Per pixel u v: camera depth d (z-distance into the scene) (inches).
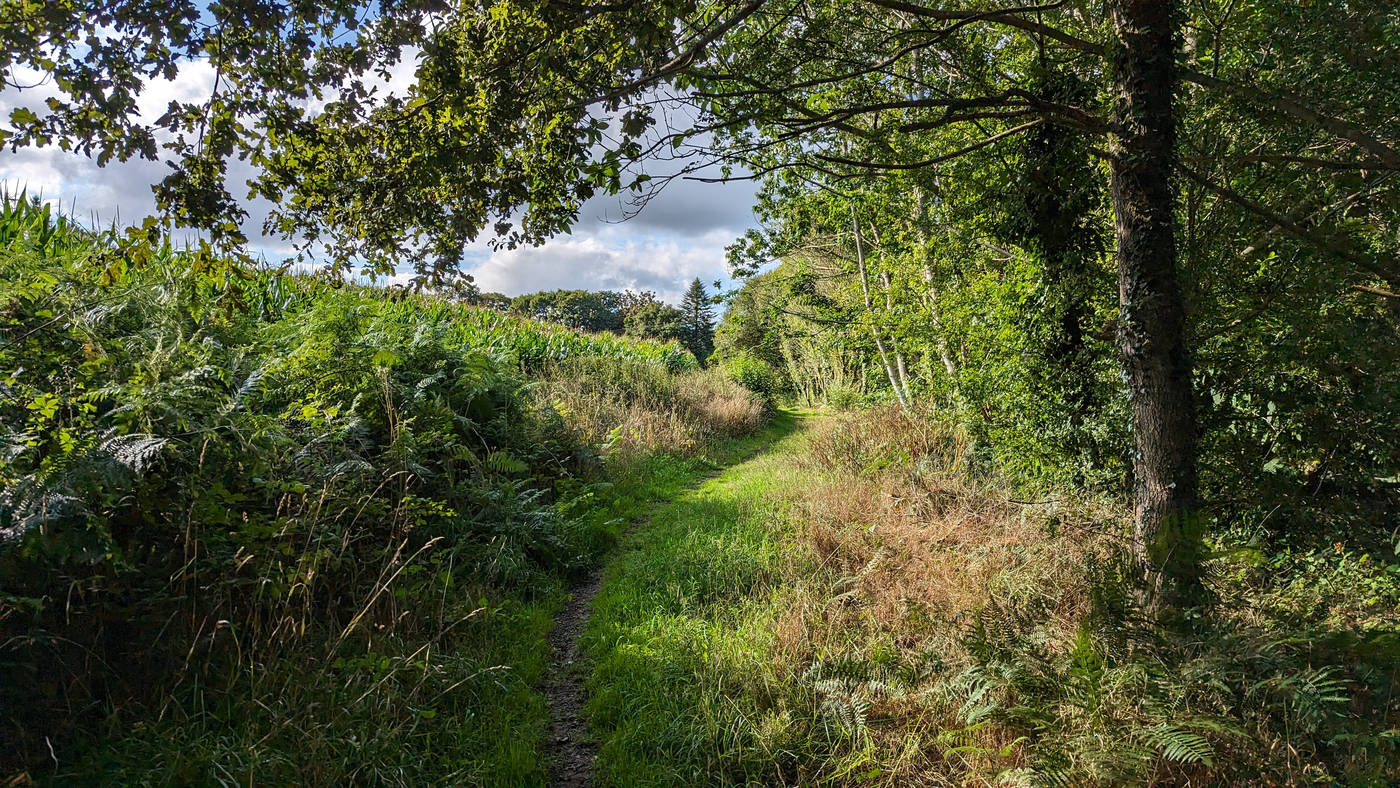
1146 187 136.9
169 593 112.9
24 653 95.0
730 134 166.4
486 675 140.6
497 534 205.8
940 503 245.1
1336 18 146.1
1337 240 149.5
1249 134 163.0
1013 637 124.5
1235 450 175.0
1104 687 107.2
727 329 1284.4
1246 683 103.7
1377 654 104.5
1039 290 210.4
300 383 178.4
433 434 195.9
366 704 114.7
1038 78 168.9
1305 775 93.0
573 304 2583.7
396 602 148.8
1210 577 133.6
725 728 123.0
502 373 280.5
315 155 143.7
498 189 149.1
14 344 119.3
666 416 507.8
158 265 176.1
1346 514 164.7
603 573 226.8
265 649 119.5
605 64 137.7
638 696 137.4
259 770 94.3
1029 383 225.1
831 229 466.0
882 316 360.2
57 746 94.3
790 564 200.1
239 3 103.6
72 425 117.3
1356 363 157.8
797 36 164.4
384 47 124.6
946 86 204.1
